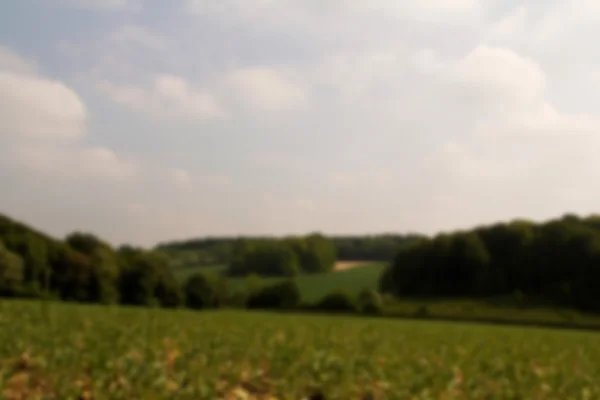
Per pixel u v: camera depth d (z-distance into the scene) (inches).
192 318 929.5
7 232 2576.3
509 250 3464.6
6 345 502.3
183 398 385.7
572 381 523.8
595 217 3513.8
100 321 755.4
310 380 454.3
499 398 450.3
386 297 3267.7
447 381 488.1
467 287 3440.0
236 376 448.5
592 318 2780.5
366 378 476.1
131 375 424.5
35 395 365.4
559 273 3265.3
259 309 3011.8
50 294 2445.9
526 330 1488.7
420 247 3631.9
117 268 2679.6
